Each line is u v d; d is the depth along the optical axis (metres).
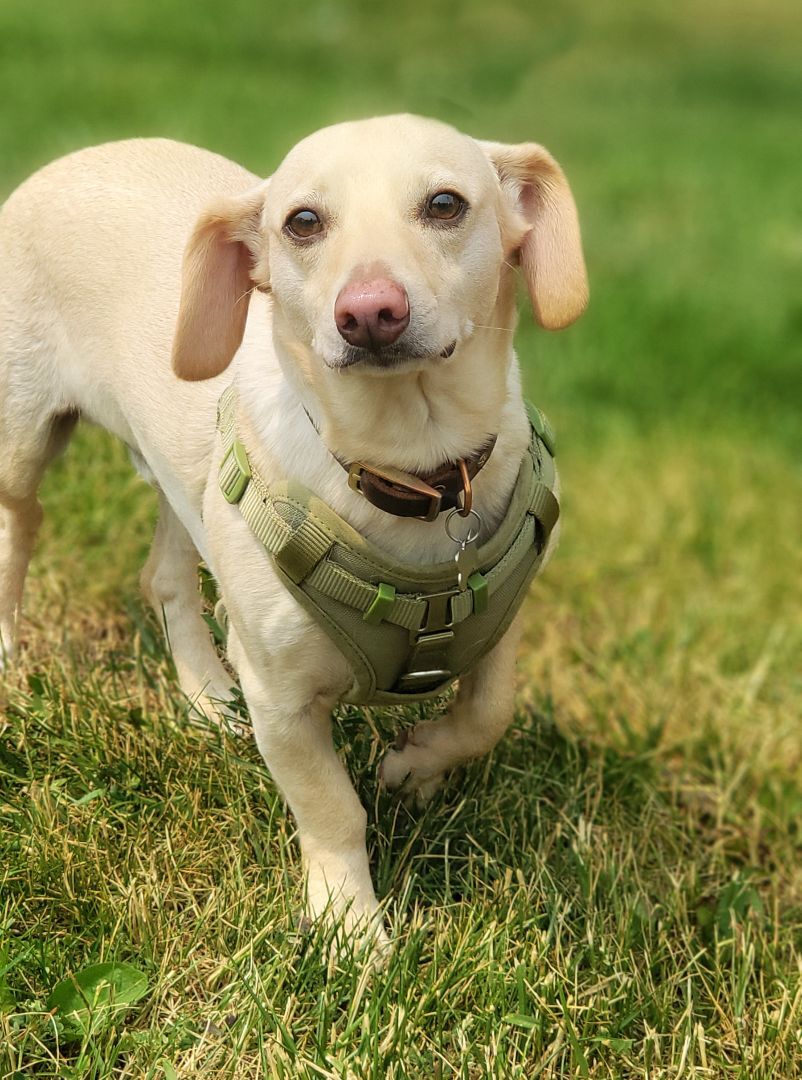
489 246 2.45
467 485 2.47
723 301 8.09
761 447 6.39
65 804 2.94
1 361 3.31
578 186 10.66
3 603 3.50
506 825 3.18
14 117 9.39
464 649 2.69
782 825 3.84
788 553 5.45
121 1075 2.45
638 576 5.23
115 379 3.10
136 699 3.36
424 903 2.95
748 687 4.48
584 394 6.86
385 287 2.18
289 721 2.71
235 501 2.61
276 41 14.23
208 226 2.61
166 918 2.73
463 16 16.69
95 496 4.09
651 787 3.70
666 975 2.96
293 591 2.52
